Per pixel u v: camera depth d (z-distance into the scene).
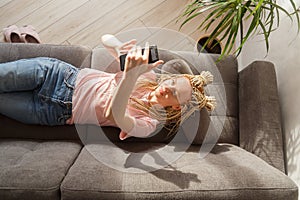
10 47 1.45
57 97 1.32
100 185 1.05
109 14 1.93
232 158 1.23
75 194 1.04
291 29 1.34
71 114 1.34
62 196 1.05
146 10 1.97
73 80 1.34
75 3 1.92
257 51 1.67
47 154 1.22
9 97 1.33
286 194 1.07
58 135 1.38
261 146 1.27
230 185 1.07
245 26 1.85
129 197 1.04
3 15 1.84
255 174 1.11
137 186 1.06
